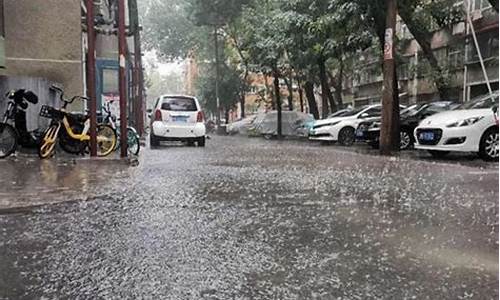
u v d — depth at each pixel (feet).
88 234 14.42
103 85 65.16
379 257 12.44
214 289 10.37
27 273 11.24
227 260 12.22
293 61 83.05
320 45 70.64
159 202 19.04
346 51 67.41
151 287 10.48
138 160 35.27
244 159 37.65
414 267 11.68
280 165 32.94
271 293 10.16
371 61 94.27
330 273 11.32
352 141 61.87
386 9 46.60
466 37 82.53
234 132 121.39
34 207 17.87
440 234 14.56
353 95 134.72
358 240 13.96
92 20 32.50
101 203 18.74
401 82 102.42
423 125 39.47
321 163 34.55
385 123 44.24
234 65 141.49
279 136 93.35
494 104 39.47
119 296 10.00
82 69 46.93
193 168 30.60
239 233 14.66
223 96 141.79
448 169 30.55
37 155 35.58
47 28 45.85
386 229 15.14
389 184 23.93
